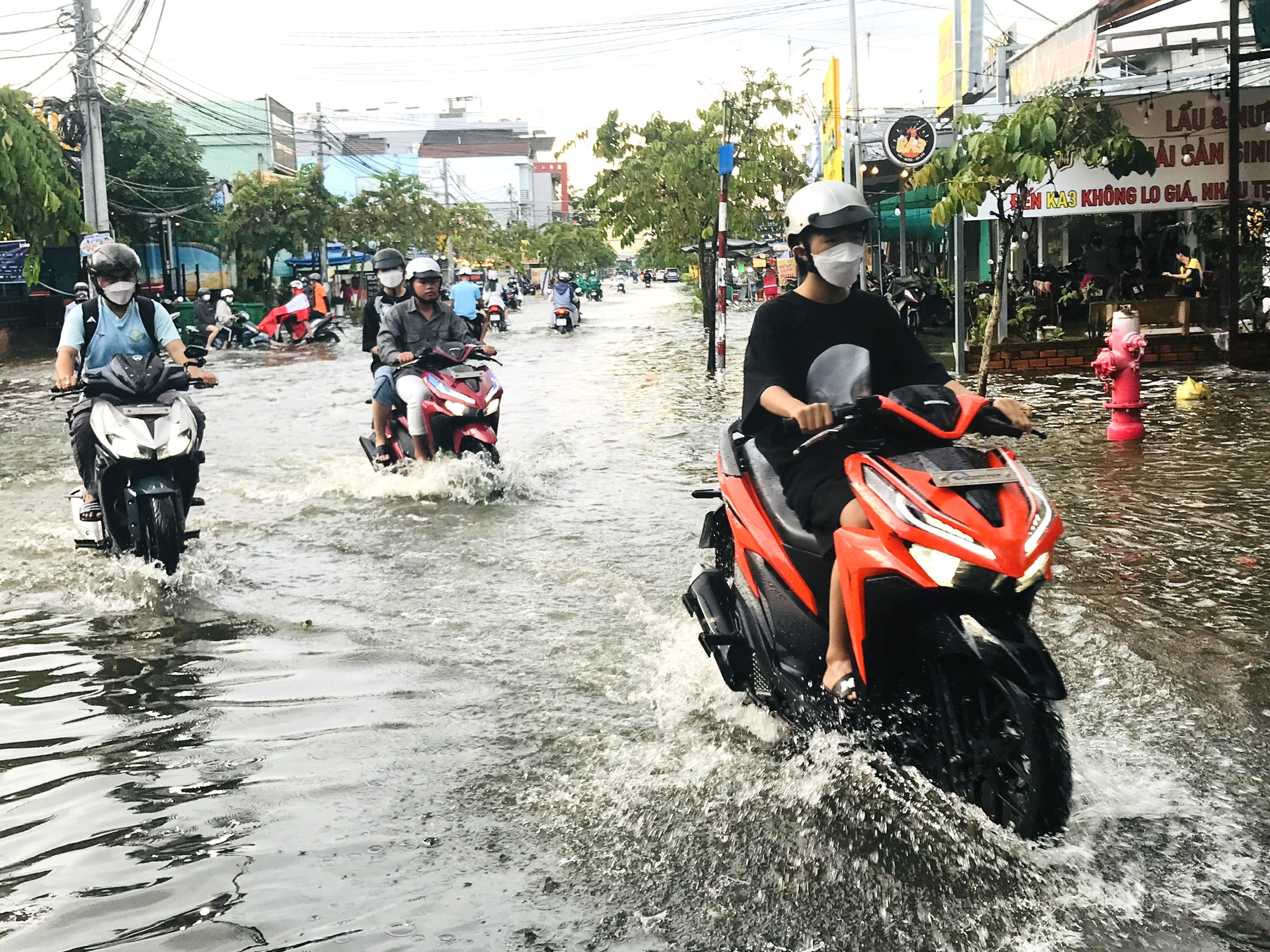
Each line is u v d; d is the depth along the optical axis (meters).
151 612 5.86
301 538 7.41
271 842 3.48
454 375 8.96
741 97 33.22
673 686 4.70
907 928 2.95
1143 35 19.83
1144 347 9.83
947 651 3.34
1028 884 3.14
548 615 5.71
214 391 16.91
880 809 3.55
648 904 3.10
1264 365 14.72
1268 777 3.77
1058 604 5.53
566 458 10.23
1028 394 13.36
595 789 3.78
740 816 3.57
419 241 56.88
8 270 26.55
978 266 26.03
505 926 3.00
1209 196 15.65
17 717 4.52
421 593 6.15
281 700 4.65
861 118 24.00
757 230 34.47
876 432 3.64
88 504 6.67
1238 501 7.54
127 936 2.99
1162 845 3.34
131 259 6.67
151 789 3.86
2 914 3.11
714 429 11.70
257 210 44.75
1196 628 5.18
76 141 24.92
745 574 4.28
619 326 34.09
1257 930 2.92
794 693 3.94
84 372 6.50
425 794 3.78
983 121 15.55
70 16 24.33
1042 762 3.15
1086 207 15.80
